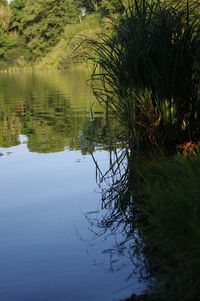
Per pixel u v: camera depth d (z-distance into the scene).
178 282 2.18
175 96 4.87
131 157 4.56
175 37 4.79
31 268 2.53
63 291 2.29
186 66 4.80
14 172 4.65
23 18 55.75
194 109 4.92
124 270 2.47
